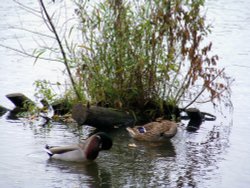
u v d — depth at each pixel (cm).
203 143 1512
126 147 1477
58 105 1720
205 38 2558
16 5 2961
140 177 1280
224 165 1362
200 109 1773
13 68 2091
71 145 1375
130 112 1686
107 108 1634
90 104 1686
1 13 2803
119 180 1261
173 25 1658
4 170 1291
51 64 2150
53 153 1364
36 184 1226
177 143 1511
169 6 1655
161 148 1474
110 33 1659
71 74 1761
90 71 1672
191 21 1662
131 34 1662
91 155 1347
